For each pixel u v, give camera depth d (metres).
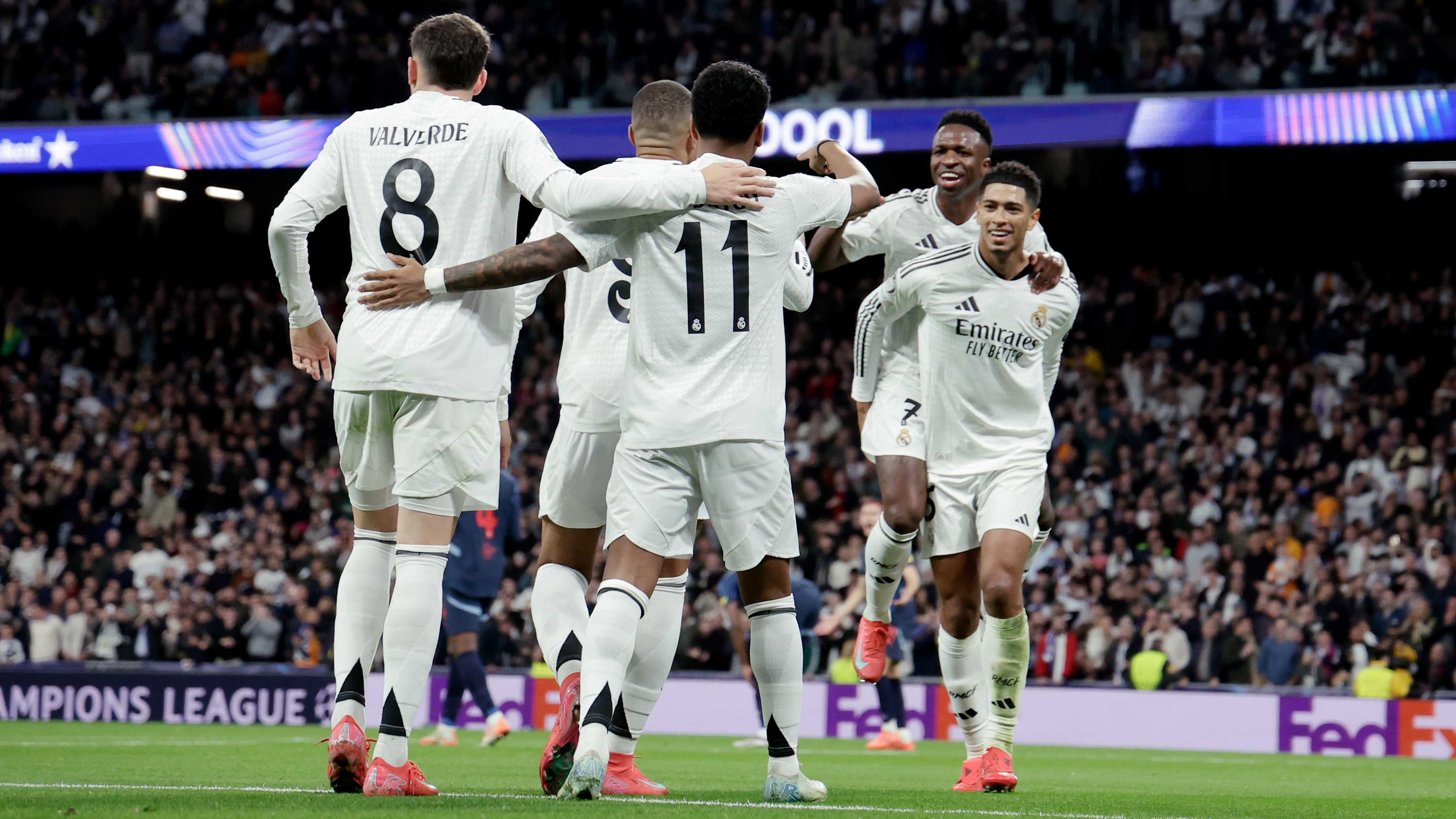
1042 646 27.19
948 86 35.00
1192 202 43.53
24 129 36.88
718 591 24.84
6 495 37.59
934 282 10.65
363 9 38.56
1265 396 35.25
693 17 38.50
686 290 8.20
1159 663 25.94
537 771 12.80
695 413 8.12
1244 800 10.87
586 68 37.56
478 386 8.57
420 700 8.53
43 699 25.70
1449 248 41.84
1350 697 22.47
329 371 9.54
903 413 11.15
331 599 29.34
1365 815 9.37
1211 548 29.97
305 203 8.70
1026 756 19.81
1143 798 10.64
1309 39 32.78
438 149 8.58
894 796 9.71
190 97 37.88
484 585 18.11
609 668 8.07
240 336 43.34
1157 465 33.03
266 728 23.50
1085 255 45.06
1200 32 34.09
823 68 36.50
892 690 20.03
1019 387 10.70
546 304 42.34
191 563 32.88
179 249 47.22
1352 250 42.75
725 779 12.73
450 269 8.37
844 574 28.78
